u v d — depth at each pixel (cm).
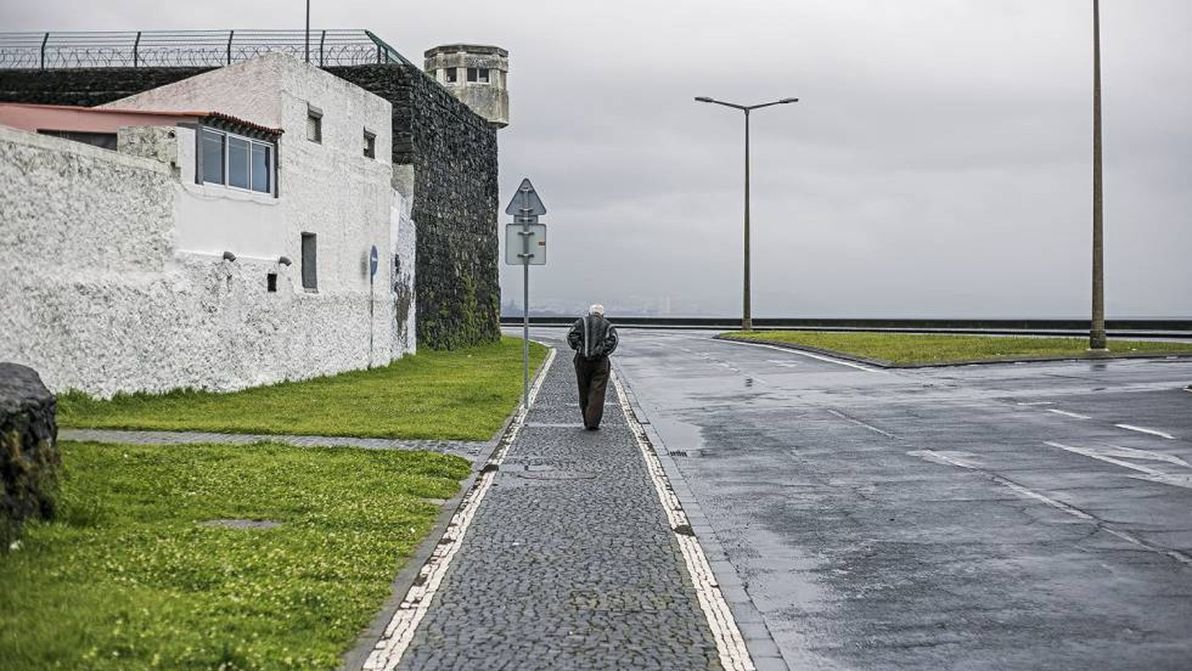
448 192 4034
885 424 1819
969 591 782
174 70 3328
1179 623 698
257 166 2333
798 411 2048
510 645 655
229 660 571
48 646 562
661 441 1645
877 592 784
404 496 1119
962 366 3106
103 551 788
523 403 2189
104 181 1786
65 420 1570
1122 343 3853
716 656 640
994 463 1375
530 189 2131
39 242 1623
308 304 2562
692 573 838
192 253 2053
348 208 2825
